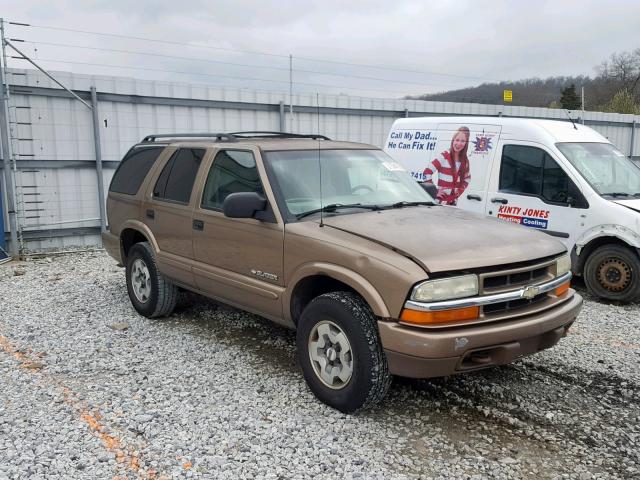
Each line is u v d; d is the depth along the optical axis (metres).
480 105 15.57
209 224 4.95
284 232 4.23
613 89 50.88
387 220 4.19
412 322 3.43
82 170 10.39
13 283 7.68
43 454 3.38
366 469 3.26
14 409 3.96
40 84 9.71
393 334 3.47
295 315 4.30
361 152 5.29
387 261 3.58
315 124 12.73
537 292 3.76
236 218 4.38
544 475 3.25
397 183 5.09
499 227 4.21
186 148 5.63
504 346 3.57
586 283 7.24
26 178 9.84
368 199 4.72
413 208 4.67
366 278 3.65
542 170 7.45
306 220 4.27
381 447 3.51
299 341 4.10
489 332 3.47
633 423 3.86
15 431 3.65
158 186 5.79
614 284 6.98
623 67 51.53
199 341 5.35
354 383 3.71
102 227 10.66
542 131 7.54
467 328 3.48
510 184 7.75
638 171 7.82
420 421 3.84
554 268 4.02
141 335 5.52
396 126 9.31
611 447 3.55
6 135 9.06
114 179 6.66
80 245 10.55
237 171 4.84
